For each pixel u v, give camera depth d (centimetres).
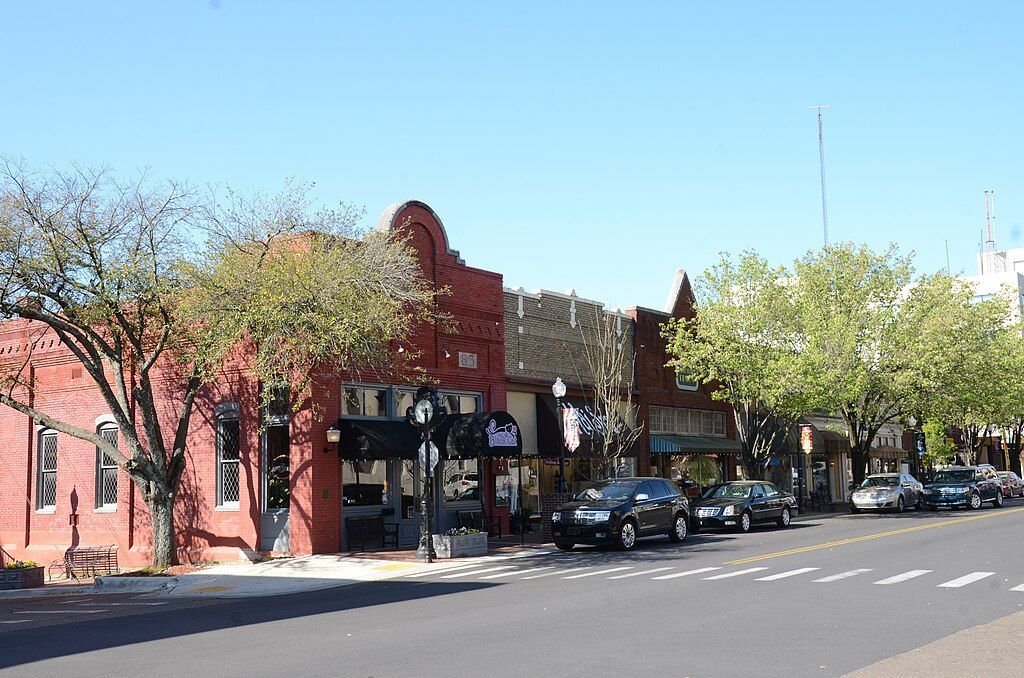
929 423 5181
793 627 1105
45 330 2898
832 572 1675
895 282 3862
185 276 2044
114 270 1969
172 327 2119
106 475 2745
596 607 1314
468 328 2836
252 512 2398
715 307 3628
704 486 3981
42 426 2902
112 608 1631
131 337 2183
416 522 2612
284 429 2405
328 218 2259
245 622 1325
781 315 3656
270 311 2008
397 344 2561
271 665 961
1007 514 3431
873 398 4050
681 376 3900
